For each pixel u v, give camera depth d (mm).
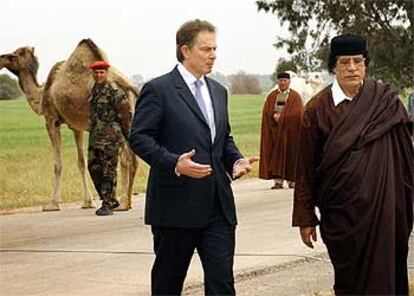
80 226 12625
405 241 5586
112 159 13672
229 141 5953
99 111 13570
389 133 5520
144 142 5668
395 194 5496
